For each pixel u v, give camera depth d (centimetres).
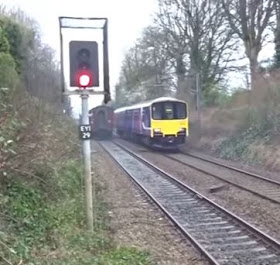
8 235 867
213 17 4353
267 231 1198
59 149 1482
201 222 1312
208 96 4741
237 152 3066
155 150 3944
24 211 1019
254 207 1488
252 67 3700
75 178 1566
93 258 899
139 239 1127
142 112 4100
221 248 1047
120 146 4459
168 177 2186
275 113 3008
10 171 1069
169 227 1260
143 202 1627
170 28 4584
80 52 1040
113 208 1505
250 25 3691
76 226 1105
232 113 3891
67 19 1034
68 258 868
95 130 5881
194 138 4125
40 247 905
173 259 973
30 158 1128
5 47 2150
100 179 2073
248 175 2234
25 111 1193
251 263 933
